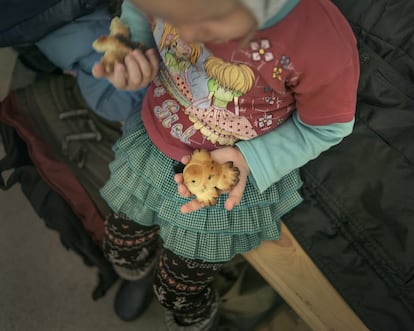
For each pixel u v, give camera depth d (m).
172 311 1.02
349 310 0.93
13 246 1.30
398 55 0.88
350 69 0.64
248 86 0.68
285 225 0.96
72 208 1.14
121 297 1.23
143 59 0.70
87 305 1.26
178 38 0.69
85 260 1.21
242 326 1.19
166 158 0.83
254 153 0.75
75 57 1.03
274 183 0.85
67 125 1.18
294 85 0.67
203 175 0.68
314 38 0.61
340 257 0.92
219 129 0.76
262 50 0.62
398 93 0.87
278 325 1.18
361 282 0.90
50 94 1.21
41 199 1.13
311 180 0.94
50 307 1.25
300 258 0.96
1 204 1.34
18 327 1.21
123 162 0.88
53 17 0.96
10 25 0.96
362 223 0.90
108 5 1.07
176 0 0.44
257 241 0.91
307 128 0.75
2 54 1.43
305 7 0.60
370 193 0.89
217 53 0.66
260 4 0.45
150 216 0.91
